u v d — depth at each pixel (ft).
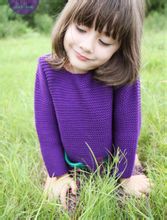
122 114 2.36
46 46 9.04
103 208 2.16
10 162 2.52
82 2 1.96
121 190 2.48
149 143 3.04
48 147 2.48
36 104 2.46
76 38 2.06
